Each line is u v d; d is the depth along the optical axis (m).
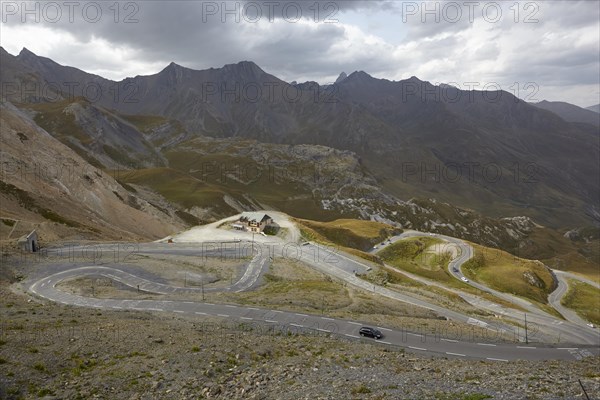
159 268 82.56
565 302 135.12
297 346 39.72
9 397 24.83
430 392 25.03
